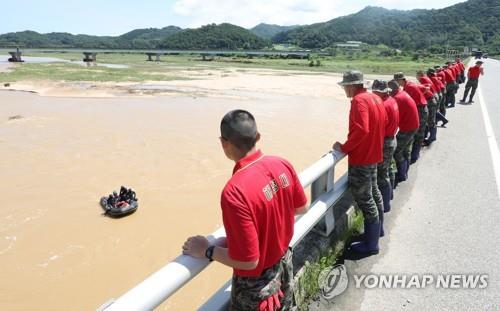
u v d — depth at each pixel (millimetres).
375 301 3346
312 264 3393
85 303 5176
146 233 6969
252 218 1798
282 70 56344
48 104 21812
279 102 23031
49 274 5785
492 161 7480
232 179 1858
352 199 4660
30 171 10359
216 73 47312
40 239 6770
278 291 2123
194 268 1952
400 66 64625
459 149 8391
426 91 8234
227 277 5492
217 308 2379
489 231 4594
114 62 76625
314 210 3443
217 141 13617
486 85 22688
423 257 4027
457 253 4105
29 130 15195
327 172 3771
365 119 3631
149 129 15469
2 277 5691
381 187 4977
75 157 11664
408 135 5992
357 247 4125
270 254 2027
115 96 25250
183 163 11086
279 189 1977
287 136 14305
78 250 6422
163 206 8117
